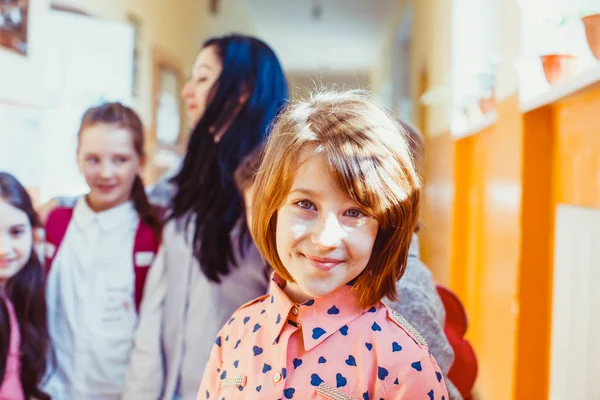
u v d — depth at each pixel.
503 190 1.67
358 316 0.79
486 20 2.39
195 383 1.72
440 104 3.06
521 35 1.45
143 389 1.72
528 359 1.43
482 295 2.07
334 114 0.76
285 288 0.85
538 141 1.42
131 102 1.74
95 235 1.70
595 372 0.99
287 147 0.75
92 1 1.70
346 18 5.29
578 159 1.21
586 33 1.02
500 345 1.67
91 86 1.70
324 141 0.73
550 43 1.33
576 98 1.22
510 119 1.58
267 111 1.72
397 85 5.23
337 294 0.79
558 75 1.22
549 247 1.41
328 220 0.72
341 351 0.77
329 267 0.72
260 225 0.81
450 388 0.99
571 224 1.17
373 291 0.79
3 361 1.63
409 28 4.75
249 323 0.88
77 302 1.69
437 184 3.18
